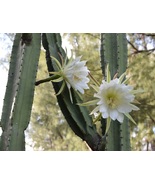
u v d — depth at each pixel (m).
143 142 2.57
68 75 1.09
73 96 1.17
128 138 1.13
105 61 1.26
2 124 1.03
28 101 1.04
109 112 1.01
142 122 2.51
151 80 2.52
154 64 2.57
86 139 1.15
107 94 1.01
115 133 1.12
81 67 1.10
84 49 2.60
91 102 1.02
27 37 1.13
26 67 1.08
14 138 0.97
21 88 1.04
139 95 2.50
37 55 1.12
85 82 1.09
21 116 1.01
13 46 1.17
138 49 2.68
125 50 1.32
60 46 1.26
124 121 1.14
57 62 1.11
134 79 2.54
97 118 1.07
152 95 2.49
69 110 1.14
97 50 2.61
